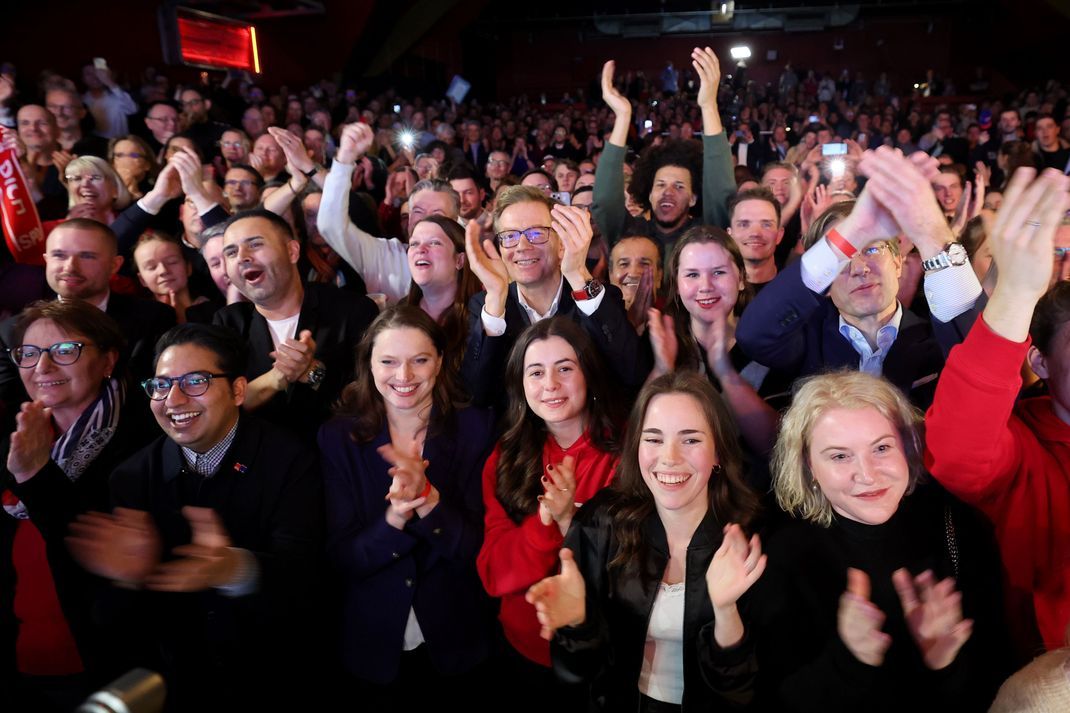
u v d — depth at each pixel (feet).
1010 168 18.35
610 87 11.70
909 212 5.06
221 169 19.10
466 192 14.28
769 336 6.13
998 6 62.23
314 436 8.13
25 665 6.98
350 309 8.66
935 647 4.57
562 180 18.44
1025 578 5.27
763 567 4.71
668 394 5.47
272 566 6.28
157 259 9.94
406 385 6.46
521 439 6.70
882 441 4.84
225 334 6.52
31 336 6.86
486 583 6.15
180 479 6.51
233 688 6.42
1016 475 5.19
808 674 4.97
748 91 56.95
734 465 5.55
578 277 7.11
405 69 57.67
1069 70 53.21
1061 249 7.16
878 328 6.60
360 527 6.60
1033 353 5.29
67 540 6.09
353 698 6.63
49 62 32.45
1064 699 3.50
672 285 7.72
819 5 68.54
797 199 12.88
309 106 32.12
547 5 71.51
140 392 7.58
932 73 62.03
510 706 6.85
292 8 40.47
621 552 5.53
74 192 11.73
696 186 13.56
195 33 38.14
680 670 5.40
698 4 70.23
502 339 7.76
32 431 6.31
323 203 10.48
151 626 6.41
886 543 4.97
